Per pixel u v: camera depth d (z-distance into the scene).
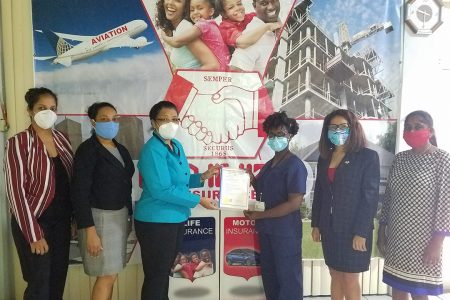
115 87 2.27
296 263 2.02
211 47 2.32
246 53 2.35
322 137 2.02
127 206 1.93
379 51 2.44
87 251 1.80
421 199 1.80
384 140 2.48
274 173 2.03
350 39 2.42
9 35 2.18
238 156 2.39
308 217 2.46
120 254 1.86
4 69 2.21
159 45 2.28
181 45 2.30
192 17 2.29
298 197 1.96
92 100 2.25
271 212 1.99
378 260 2.54
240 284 2.42
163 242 1.88
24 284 2.30
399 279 1.88
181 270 2.37
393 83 2.46
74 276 2.30
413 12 2.44
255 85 2.37
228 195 2.10
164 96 2.31
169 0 2.27
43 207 1.74
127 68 2.27
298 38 2.38
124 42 2.25
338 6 2.39
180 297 2.38
